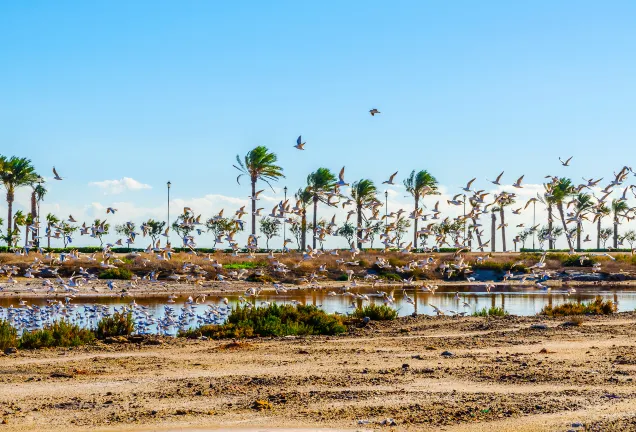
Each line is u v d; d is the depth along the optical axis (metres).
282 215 35.84
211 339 29.11
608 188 35.41
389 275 75.94
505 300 54.97
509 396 16.62
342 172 35.31
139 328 32.69
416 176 87.44
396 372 19.89
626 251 114.19
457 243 39.31
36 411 15.70
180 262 73.44
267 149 92.81
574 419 14.38
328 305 49.78
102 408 15.95
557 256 84.31
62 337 27.62
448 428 13.98
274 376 19.47
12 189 96.31
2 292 57.03
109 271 68.25
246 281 69.56
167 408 15.87
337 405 15.94
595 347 24.72
